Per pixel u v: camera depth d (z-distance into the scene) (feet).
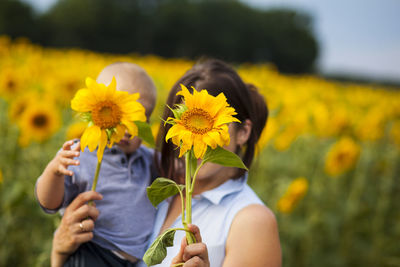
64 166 4.41
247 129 5.06
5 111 13.23
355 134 17.04
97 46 150.61
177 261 3.77
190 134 3.39
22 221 9.80
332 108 25.93
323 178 14.69
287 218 11.94
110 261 4.86
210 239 4.56
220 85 4.89
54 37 140.36
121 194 5.05
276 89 28.02
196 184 5.00
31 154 10.75
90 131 3.64
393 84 120.26
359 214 14.03
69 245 4.60
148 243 5.05
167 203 5.29
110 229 4.94
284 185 11.57
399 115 21.30
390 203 15.62
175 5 161.99
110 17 150.41
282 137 14.06
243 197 4.83
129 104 3.73
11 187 9.36
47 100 13.92
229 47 163.73
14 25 127.34
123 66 5.24
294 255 12.50
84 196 4.59
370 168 15.71
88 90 3.68
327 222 12.66
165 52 161.38
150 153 5.88
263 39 167.63
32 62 22.59
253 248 4.41
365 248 13.92
